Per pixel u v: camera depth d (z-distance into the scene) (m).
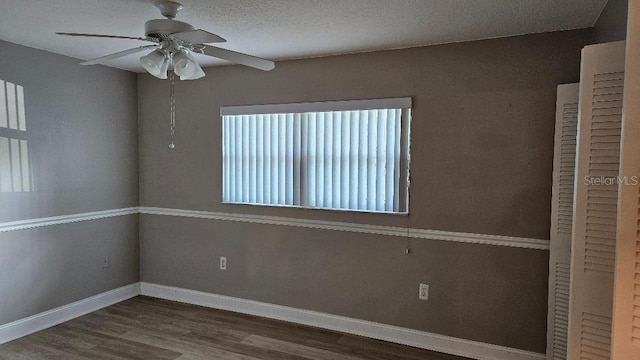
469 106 2.98
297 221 3.62
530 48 2.80
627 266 1.23
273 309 3.77
